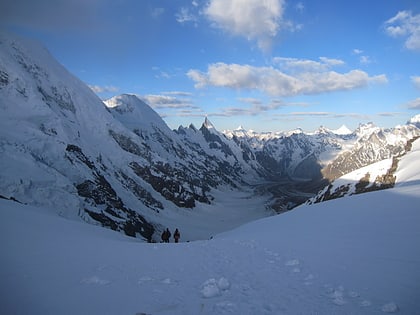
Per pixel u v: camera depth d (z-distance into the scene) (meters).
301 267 10.79
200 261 12.47
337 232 16.86
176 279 9.68
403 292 7.57
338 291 7.84
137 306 7.31
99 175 80.38
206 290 8.13
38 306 7.19
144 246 17.09
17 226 16.95
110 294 8.14
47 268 10.52
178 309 7.15
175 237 33.62
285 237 18.20
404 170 79.62
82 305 7.32
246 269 10.97
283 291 8.33
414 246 11.18
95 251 14.23
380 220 17.20
